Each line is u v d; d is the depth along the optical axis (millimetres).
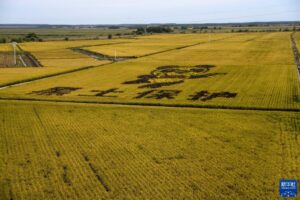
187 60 109312
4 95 62656
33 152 36156
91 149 36938
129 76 82875
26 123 46375
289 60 106000
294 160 33219
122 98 60031
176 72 87375
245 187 28141
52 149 37000
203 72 86500
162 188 28234
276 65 96062
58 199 26703
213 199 26484
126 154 35438
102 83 74500
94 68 97062
